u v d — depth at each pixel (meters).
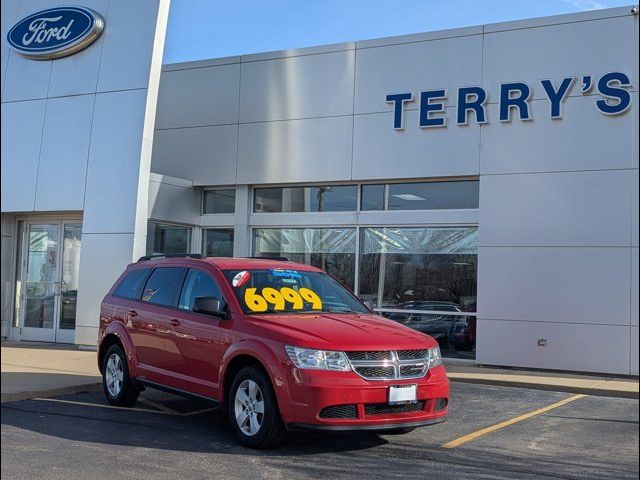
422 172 14.30
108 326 9.37
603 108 12.88
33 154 15.47
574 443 7.59
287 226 15.88
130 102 14.59
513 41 13.71
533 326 13.14
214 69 16.67
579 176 13.01
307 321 7.19
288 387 6.52
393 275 14.67
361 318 7.62
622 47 12.85
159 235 15.96
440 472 6.27
